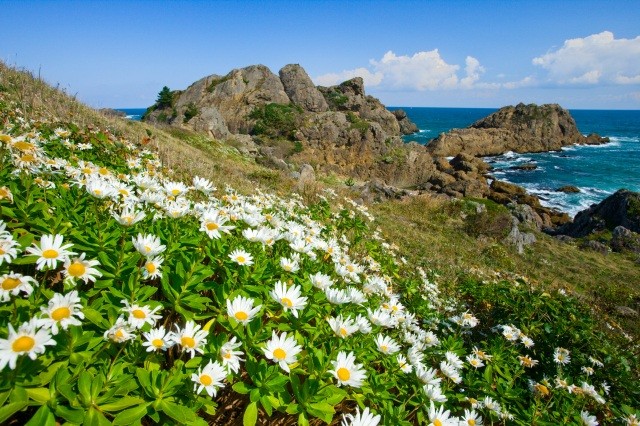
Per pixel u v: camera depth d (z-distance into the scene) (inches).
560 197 1487.5
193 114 1859.0
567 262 642.8
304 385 69.3
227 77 2235.5
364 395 81.5
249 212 118.1
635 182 1724.9
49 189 100.1
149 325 67.4
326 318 86.4
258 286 87.6
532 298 187.5
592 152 2506.2
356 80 2704.2
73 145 161.9
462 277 345.7
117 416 55.5
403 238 480.4
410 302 175.3
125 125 558.3
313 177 839.7
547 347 161.9
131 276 71.0
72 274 63.5
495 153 2393.0
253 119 2028.8
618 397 146.4
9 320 56.7
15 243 60.7
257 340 75.4
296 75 2345.0
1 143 93.3
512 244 653.9
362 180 1710.1
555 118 2635.3
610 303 416.8
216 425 76.7
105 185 86.2
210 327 82.2
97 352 60.4
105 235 83.4
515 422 106.5
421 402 87.4
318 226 212.5
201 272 83.5
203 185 107.7
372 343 94.3
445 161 1770.4
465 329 166.4
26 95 353.4
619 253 789.2
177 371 62.6
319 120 1894.7
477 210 773.9
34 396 52.6
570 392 122.7
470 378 115.9
